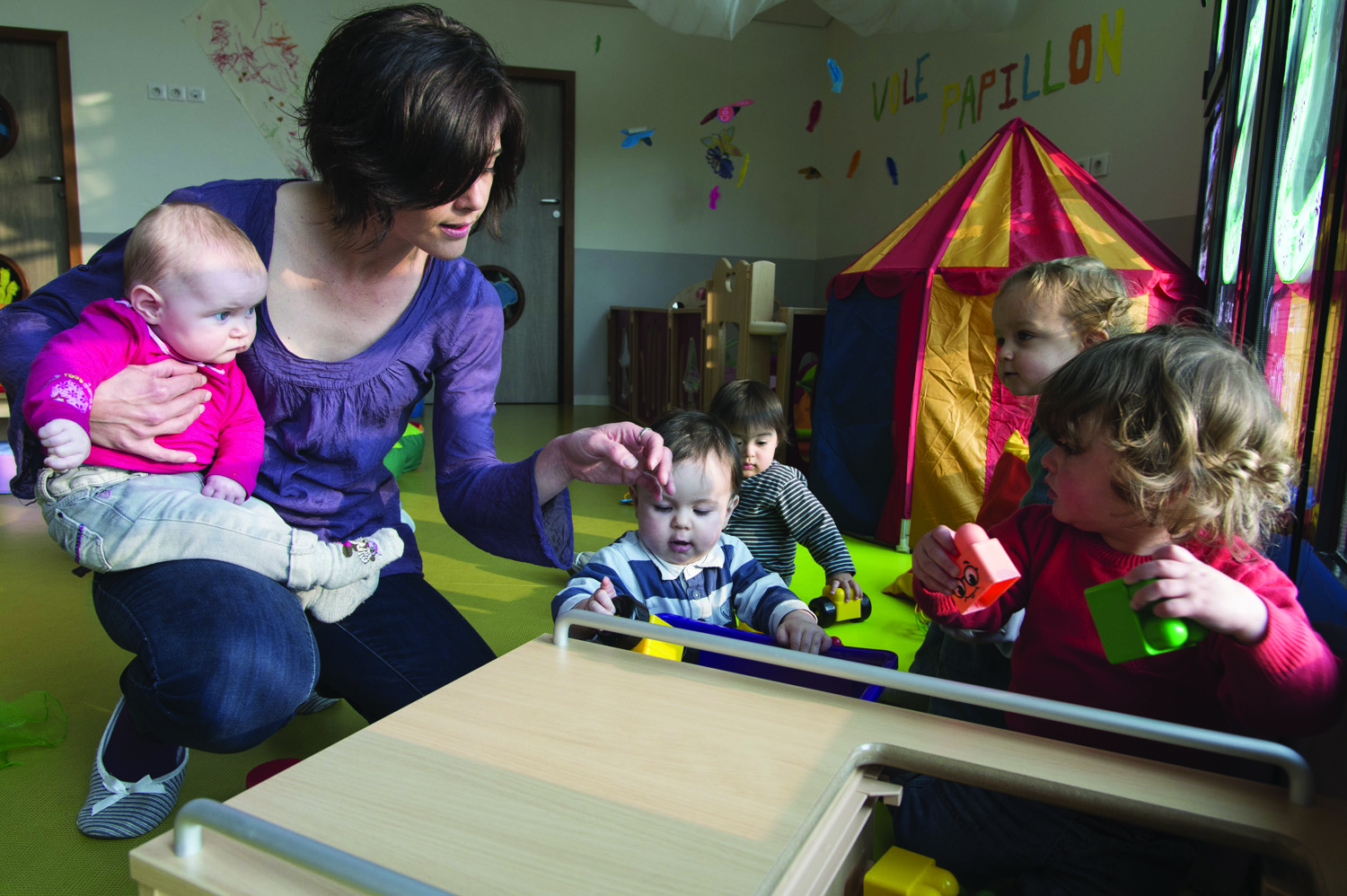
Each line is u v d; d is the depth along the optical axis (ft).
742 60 17.08
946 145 12.85
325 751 1.77
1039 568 2.79
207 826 1.44
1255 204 4.45
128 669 2.87
